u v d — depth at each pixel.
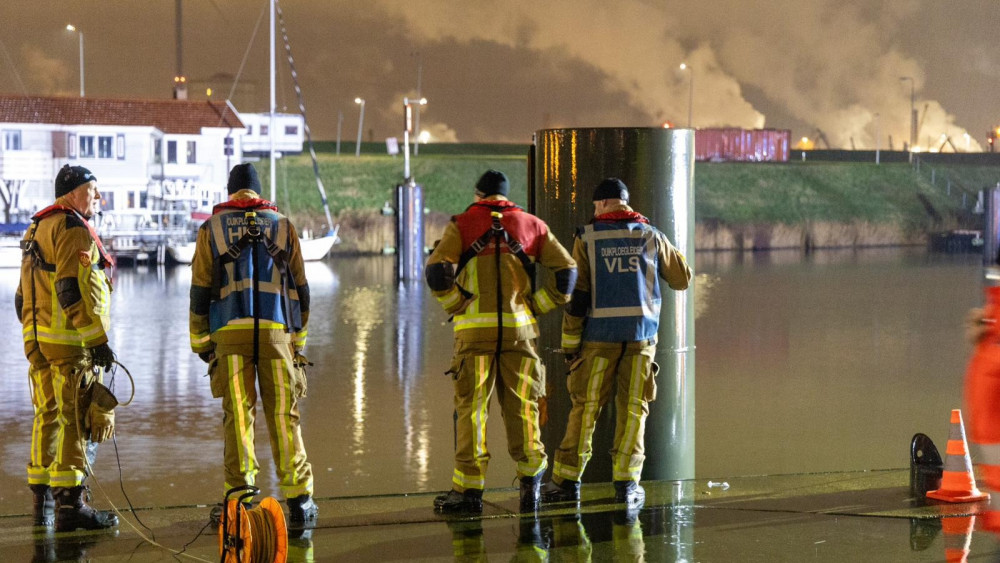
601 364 6.81
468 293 6.39
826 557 5.67
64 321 6.18
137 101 59.19
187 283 43.25
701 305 33.72
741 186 72.31
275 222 6.21
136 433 15.53
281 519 5.39
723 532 6.15
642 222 6.89
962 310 31.94
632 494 6.80
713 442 14.69
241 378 6.10
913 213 72.62
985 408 5.55
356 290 39.44
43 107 56.62
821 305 33.59
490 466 13.41
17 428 15.99
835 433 15.32
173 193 56.50
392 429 15.74
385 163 67.56
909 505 6.72
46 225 6.15
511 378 6.49
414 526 6.29
